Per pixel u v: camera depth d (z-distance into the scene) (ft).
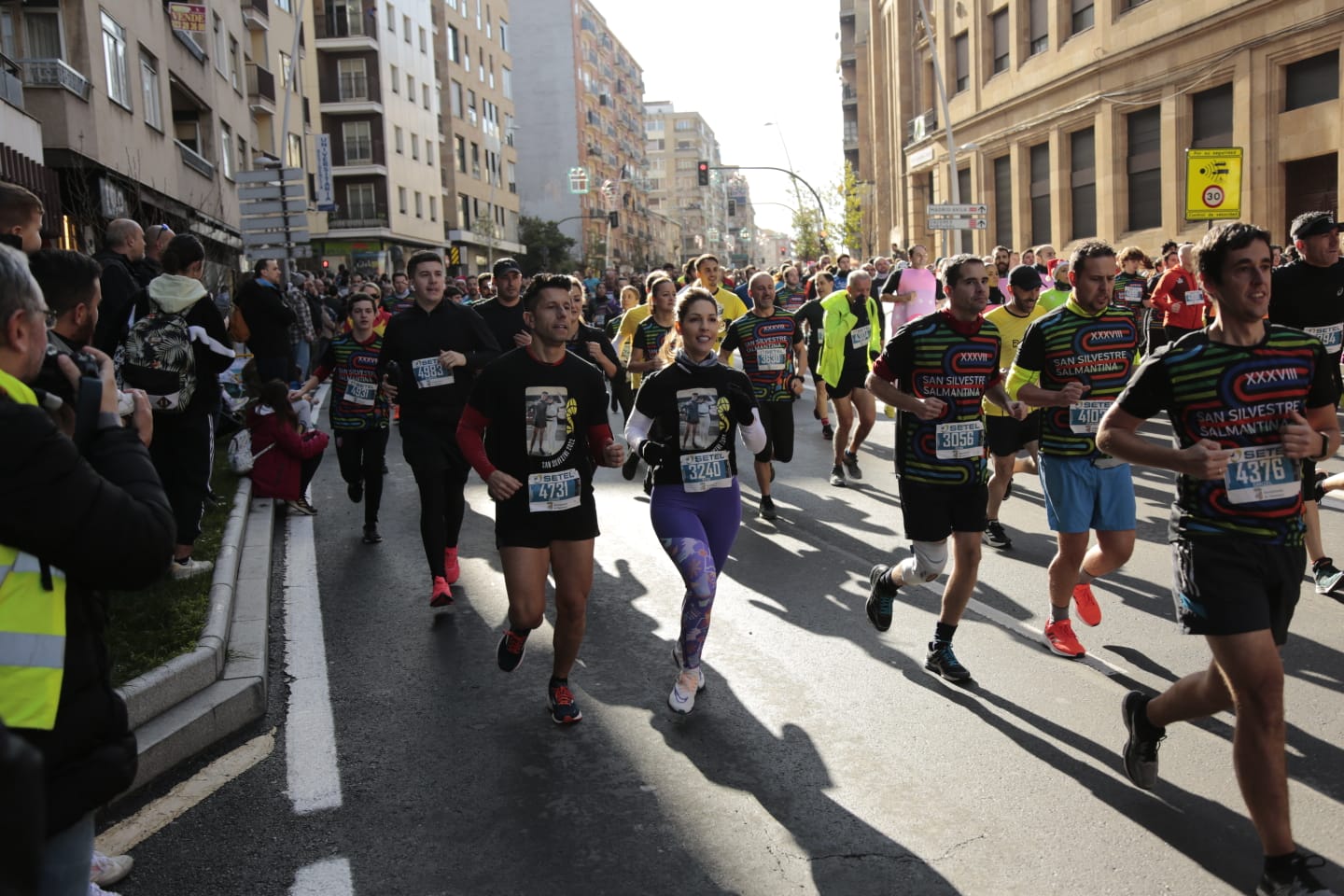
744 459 39.83
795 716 15.92
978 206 98.37
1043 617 20.40
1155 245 92.53
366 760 14.73
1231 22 82.23
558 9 321.11
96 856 11.76
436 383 22.15
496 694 17.08
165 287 20.97
